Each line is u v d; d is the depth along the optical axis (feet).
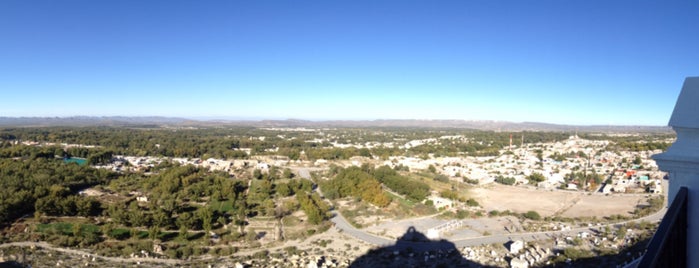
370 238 287.48
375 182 422.00
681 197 26.99
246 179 510.17
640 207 376.89
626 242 263.49
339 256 249.75
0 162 470.80
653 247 22.45
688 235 27.71
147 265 228.63
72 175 434.71
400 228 309.42
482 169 596.29
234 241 275.18
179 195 382.63
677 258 26.27
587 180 509.35
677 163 28.14
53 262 228.02
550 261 231.71
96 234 272.51
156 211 313.73
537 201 415.44
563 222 330.34
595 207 385.50
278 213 341.41
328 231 303.48
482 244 273.13
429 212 355.56
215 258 244.01
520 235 293.43
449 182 508.12
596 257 233.96
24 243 258.16
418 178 522.47
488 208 383.86
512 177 519.60
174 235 283.79
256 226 311.06
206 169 545.03
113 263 229.86
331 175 535.60
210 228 291.58
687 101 28.25
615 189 458.50
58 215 312.71
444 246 268.82
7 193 326.44
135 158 640.99
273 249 263.70
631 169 574.56
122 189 416.26
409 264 234.99
